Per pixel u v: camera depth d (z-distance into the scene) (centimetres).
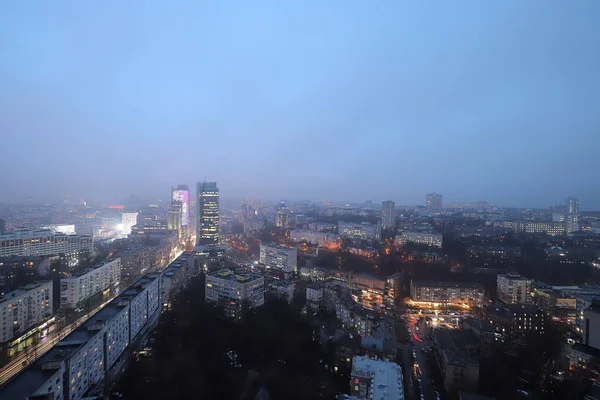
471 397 15338
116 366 19725
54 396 13500
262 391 17138
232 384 17550
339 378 18400
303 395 16838
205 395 16450
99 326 17988
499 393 17412
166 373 18338
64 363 14612
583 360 19425
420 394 17550
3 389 12888
